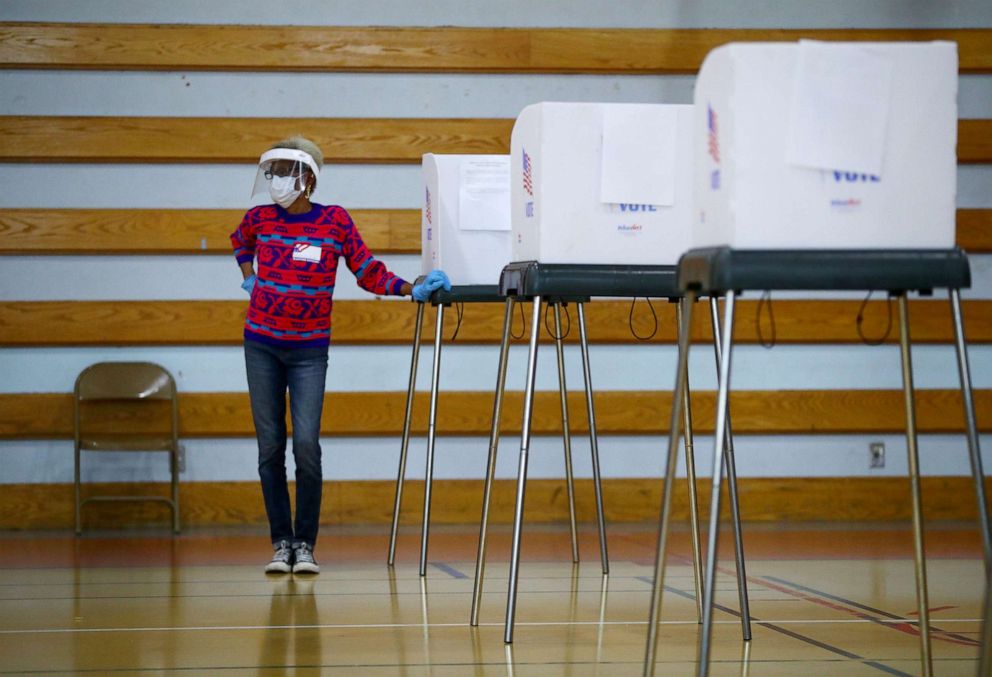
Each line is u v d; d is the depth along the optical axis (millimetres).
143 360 12031
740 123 4363
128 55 11844
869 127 4418
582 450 12336
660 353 12367
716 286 4305
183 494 12016
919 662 5531
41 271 11938
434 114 12281
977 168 12680
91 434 12016
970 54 12516
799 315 12422
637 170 6242
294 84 12141
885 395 12531
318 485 8758
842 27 12547
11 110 11844
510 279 6406
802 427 12445
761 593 7699
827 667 5406
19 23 11766
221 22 12016
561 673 5270
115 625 6516
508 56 12203
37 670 5348
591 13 12344
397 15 12195
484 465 12289
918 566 4918
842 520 12562
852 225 4430
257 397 8594
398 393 12141
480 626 6477
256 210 8703
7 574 8664
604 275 6109
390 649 5820
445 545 10547
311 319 8562
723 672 5301
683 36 12367
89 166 11969
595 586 8047
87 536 11359
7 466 11922
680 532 11594
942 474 12680
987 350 12719
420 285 8461
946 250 4453
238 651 5773
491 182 8906
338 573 8734
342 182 12203
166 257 12055
